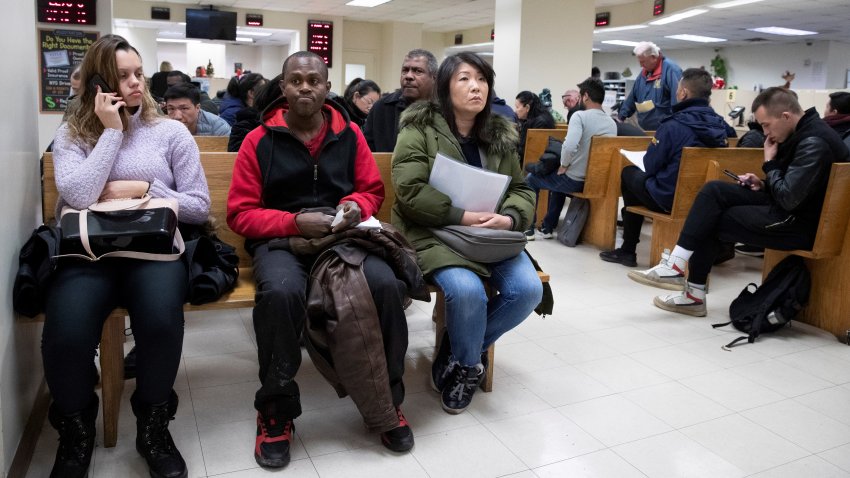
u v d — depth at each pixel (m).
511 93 7.84
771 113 2.76
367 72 14.23
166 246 1.69
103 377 1.77
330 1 11.26
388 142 2.97
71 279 1.60
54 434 1.87
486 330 2.13
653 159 3.67
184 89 3.40
